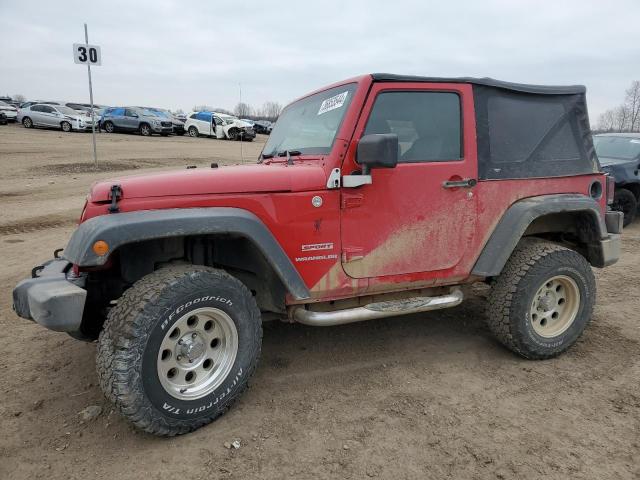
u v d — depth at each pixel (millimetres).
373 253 3244
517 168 3623
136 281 2996
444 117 3408
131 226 2564
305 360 3723
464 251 3514
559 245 3775
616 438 2754
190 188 2814
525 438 2758
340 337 4137
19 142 21469
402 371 3541
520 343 3570
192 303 2695
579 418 2945
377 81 3184
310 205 3037
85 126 28297
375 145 2830
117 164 15953
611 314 4629
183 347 2758
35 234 7859
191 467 2531
